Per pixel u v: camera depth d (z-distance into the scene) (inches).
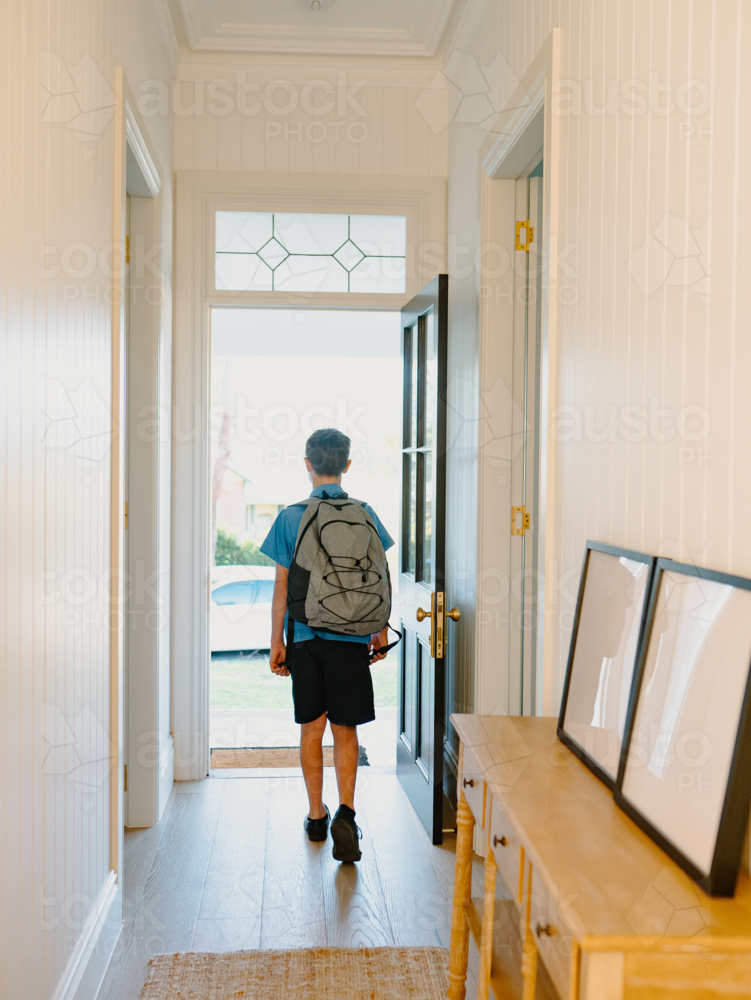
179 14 124.6
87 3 74.1
